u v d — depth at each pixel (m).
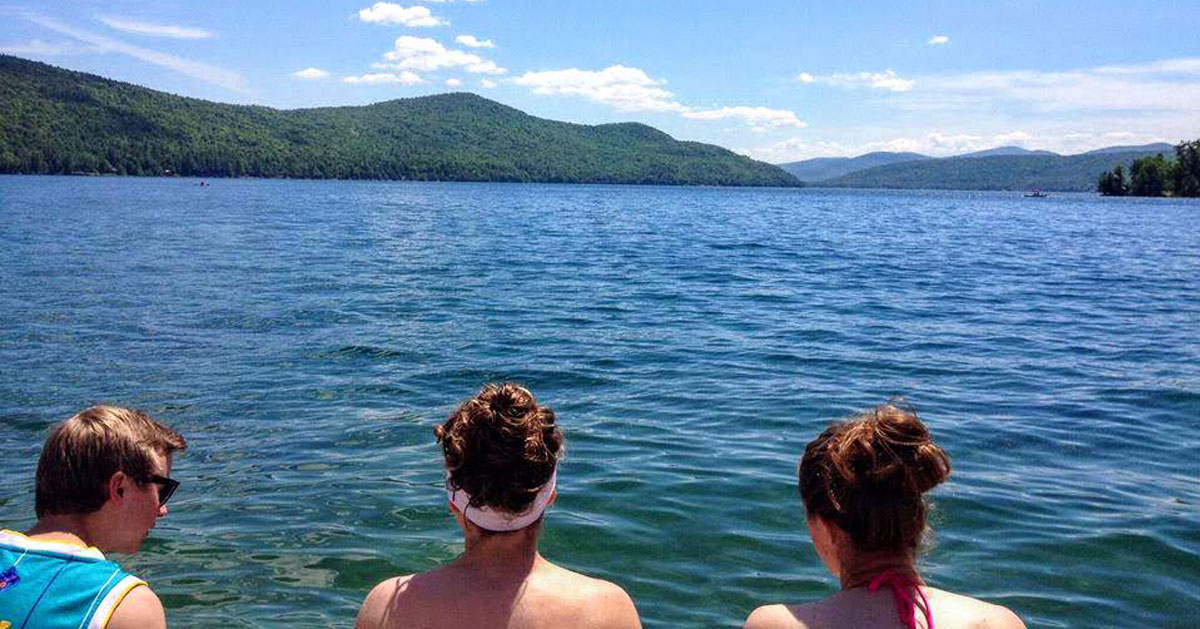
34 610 2.05
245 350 10.26
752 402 8.14
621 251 25.62
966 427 7.39
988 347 11.05
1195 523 5.31
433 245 26.53
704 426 7.36
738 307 14.30
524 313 13.37
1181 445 6.95
